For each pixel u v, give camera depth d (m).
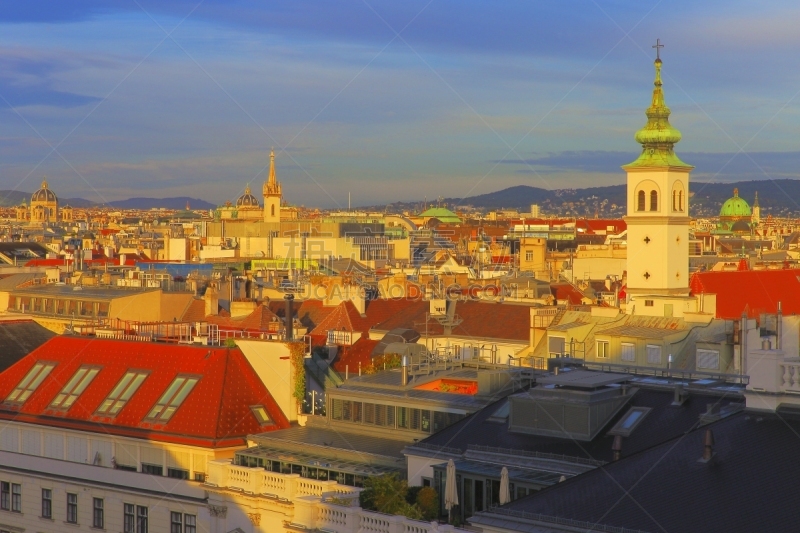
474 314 159.12
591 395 67.19
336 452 79.00
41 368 100.44
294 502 74.12
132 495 85.56
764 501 48.97
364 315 169.50
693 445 54.12
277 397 90.00
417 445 72.50
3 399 98.62
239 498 78.44
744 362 96.88
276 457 80.44
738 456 52.25
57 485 90.25
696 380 72.12
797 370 53.41
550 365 80.56
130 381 94.06
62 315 169.88
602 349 125.25
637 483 53.03
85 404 93.94
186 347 94.69
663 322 129.25
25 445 95.69
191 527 82.06
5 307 176.62
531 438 68.75
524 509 53.84
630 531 49.81
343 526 70.06
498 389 77.38
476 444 70.00
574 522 51.50
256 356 91.44
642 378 72.62
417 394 81.88
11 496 93.44
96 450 90.88
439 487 69.12
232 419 86.75
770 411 53.75
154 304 168.62
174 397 90.19
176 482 83.56
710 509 49.44
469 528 65.12
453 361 92.06
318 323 169.12
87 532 88.19
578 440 66.88
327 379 99.31
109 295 168.50
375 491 70.06
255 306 171.88
